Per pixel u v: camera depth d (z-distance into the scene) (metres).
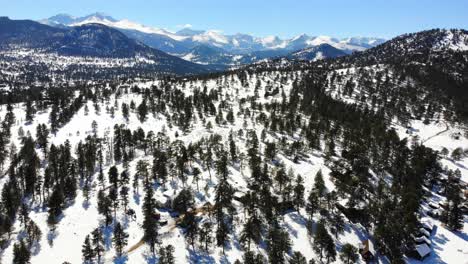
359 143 175.75
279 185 132.62
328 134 194.75
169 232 111.50
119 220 119.25
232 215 115.56
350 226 116.62
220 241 102.00
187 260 99.38
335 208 124.00
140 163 145.88
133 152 182.50
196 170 136.50
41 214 128.12
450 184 158.75
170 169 145.38
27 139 188.88
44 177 147.38
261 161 151.25
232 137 190.12
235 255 101.50
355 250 101.81
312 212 116.94
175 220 118.00
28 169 146.75
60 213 125.00
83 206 129.62
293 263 91.56
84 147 177.62
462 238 122.06
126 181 138.25
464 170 191.50
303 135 198.12
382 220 111.81
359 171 148.00
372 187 140.50
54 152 166.88
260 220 109.75
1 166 169.12
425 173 162.62
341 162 155.62
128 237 110.38
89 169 157.88
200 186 137.12
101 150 181.25
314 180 137.50
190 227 104.00
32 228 110.56
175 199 121.25
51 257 102.56
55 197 122.94
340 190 130.38
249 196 117.88
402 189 138.00
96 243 100.56
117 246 101.19
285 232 104.94
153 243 101.38
